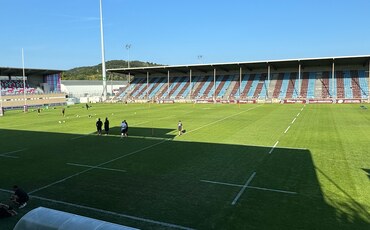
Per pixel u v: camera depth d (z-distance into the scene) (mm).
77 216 7387
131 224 10047
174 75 90500
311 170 15562
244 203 11539
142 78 93562
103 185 13898
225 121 35562
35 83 80062
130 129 30219
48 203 11961
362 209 10820
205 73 87125
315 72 75625
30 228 7340
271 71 80250
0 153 20719
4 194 13039
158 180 14430
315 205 11227
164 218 10414
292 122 33719
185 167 16469
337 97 64688
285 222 9930
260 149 20422
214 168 16188
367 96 63375
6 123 38062
